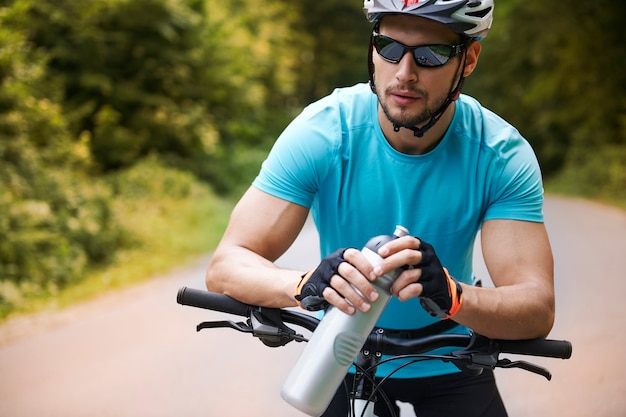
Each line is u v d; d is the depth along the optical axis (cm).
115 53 1589
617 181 2220
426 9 202
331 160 233
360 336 175
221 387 538
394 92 209
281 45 2741
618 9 2575
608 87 2656
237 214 233
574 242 1108
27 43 1355
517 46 2991
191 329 700
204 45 1797
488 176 230
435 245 238
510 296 204
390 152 231
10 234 896
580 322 652
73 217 1066
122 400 516
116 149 1555
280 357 605
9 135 1084
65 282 930
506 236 226
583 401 488
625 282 802
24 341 688
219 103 1952
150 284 950
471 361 198
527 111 3142
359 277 173
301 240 1157
